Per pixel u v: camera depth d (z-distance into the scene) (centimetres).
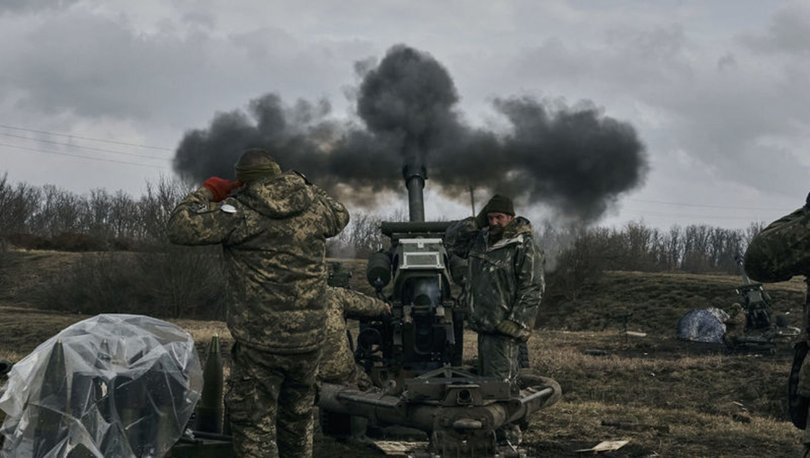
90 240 4847
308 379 490
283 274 472
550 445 798
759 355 2053
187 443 494
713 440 841
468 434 589
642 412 1012
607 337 2536
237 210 471
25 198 6819
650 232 5769
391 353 914
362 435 798
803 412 394
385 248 995
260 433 475
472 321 691
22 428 425
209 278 3209
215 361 555
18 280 3869
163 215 3384
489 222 695
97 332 450
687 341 2473
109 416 432
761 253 382
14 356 1455
